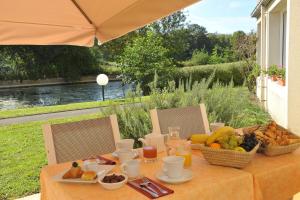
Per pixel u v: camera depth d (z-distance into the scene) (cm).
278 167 184
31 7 229
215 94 465
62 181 173
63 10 236
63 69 2620
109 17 235
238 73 1630
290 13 500
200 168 186
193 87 487
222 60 2217
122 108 449
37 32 249
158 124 270
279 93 658
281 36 854
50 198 183
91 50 2697
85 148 239
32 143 611
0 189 385
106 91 2000
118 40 2202
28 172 446
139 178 174
